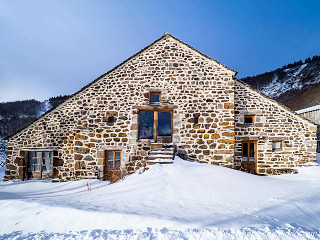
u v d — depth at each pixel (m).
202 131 7.90
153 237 2.85
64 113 8.41
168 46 8.47
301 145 8.50
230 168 7.41
